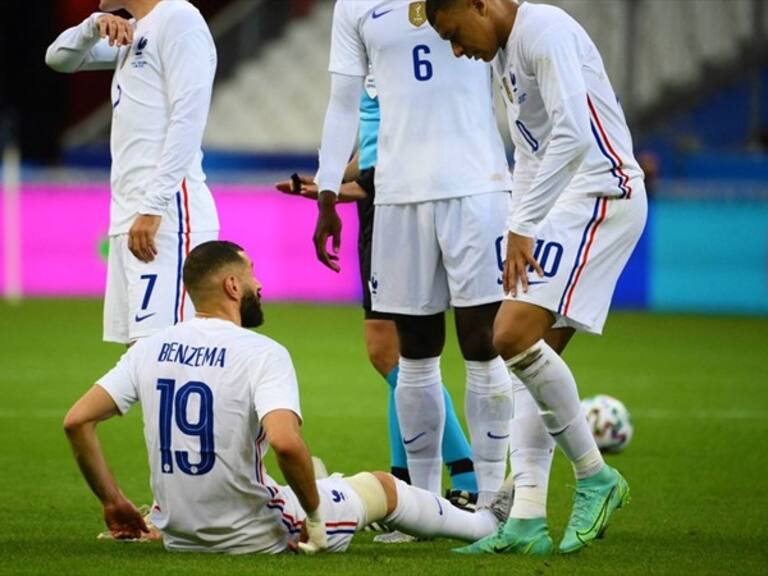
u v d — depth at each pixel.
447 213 20.91
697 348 51.06
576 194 18.45
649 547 19.23
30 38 89.31
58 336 52.88
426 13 18.94
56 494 24.14
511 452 19.02
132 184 21.55
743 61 79.81
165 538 18.22
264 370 17.22
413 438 21.58
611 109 18.75
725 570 17.34
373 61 21.33
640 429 32.94
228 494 17.55
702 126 79.00
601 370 44.66
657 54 79.94
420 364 21.42
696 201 66.12
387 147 21.23
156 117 21.52
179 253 21.30
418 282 21.20
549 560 17.94
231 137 82.50
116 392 17.78
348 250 68.12
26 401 36.84
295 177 22.69
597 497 18.75
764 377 43.03
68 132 86.81
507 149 70.00
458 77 20.97
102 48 22.72
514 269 18.30
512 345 18.19
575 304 18.28
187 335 17.67
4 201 69.38
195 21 21.48
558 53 18.12
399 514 18.47
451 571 16.89
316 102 83.44
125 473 26.91
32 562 17.44
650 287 67.06
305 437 31.25
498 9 18.59
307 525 17.67
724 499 24.05
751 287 65.94
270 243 68.38
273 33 86.75
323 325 57.31
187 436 17.42
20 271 69.75
